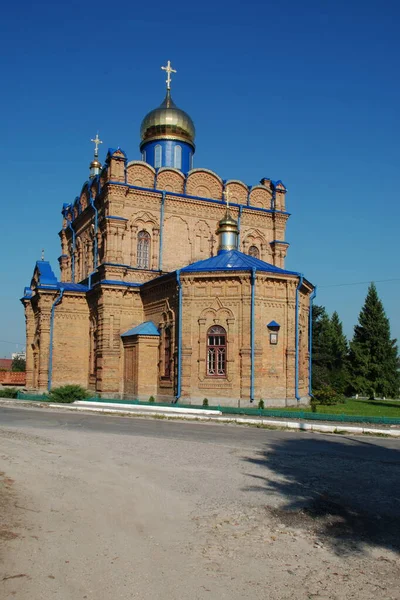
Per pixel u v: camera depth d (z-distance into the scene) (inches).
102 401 1384.1
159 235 1657.2
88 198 1843.0
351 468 615.5
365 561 339.9
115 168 1616.6
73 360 1685.5
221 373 1318.9
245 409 1168.2
